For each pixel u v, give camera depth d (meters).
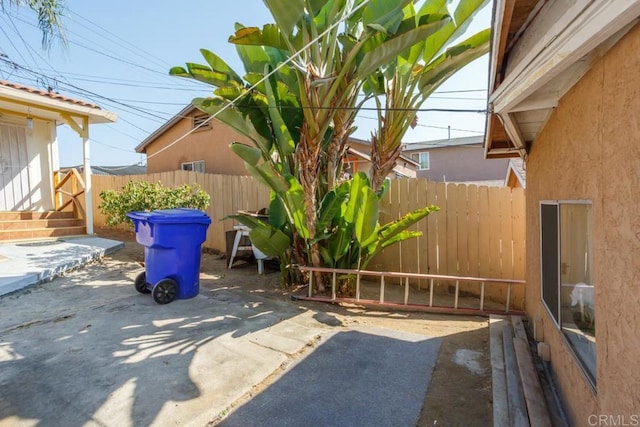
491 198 5.74
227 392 2.69
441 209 6.06
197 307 4.62
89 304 4.60
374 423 2.40
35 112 8.34
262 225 5.13
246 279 6.21
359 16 4.49
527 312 4.34
